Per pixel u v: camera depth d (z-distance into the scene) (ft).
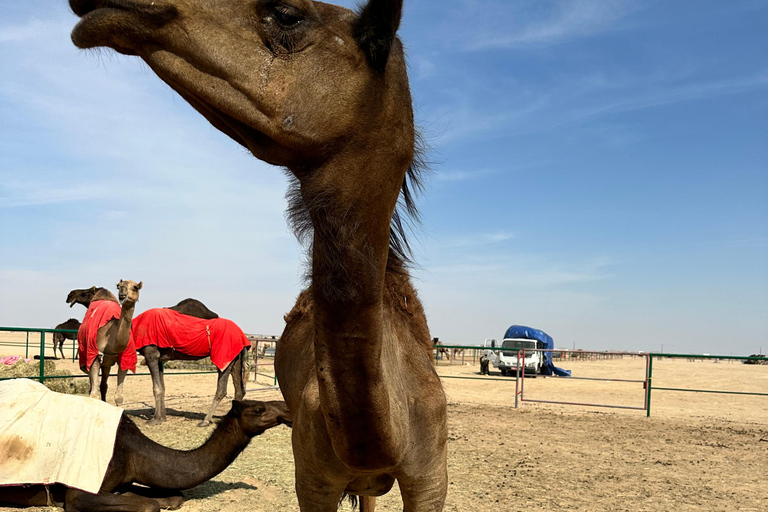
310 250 8.11
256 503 19.85
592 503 20.97
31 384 18.88
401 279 11.30
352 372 7.11
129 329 31.07
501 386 70.85
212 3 6.57
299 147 6.82
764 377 101.14
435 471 9.78
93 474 17.47
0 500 16.97
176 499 19.26
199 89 6.48
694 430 38.63
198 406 41.11
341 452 7.48
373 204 7.07
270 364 79.66
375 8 6.74
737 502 21.76
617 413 46.57
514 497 21.35
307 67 6.72
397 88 7.25
